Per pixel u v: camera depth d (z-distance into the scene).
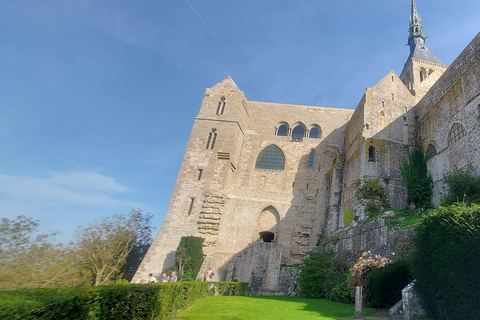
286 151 36.88
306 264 22.38
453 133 21.97
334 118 39.06
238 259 27.67
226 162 32.78
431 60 44.03
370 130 27.17
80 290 6.69
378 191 24.27
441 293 9.72
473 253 8.80
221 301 16.56
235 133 34.66
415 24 49.84
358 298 11.28
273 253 26.94
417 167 25.66
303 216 32.72
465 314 8.70
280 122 39.66
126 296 8.43
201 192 31.02
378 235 19.23
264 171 35.69
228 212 32.22
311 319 10.55
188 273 25.05
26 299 5.34
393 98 29.23
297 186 34.50
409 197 24.45
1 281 19.42
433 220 10.73
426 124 26.19
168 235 28.73
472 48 20.95
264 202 33.22
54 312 5.55
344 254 23.23
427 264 10.62
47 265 22.31
